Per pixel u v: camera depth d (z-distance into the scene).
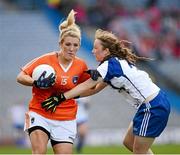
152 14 81.06
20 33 76.12
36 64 24.52
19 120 57.84
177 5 84.12
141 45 76.38
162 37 78.62
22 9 80.25
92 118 65.69
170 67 75.19
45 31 76.75
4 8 80.12
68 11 78.81
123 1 82.31
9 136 59.19
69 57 24.39
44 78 24.14
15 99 67.06
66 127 24.70
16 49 74.06
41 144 24.06
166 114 24.53
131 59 24.92
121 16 79.88
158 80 72.94
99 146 56.56
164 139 60.47
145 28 78.88
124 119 66.12
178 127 64.38
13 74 71.06
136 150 24.75
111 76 24.20
